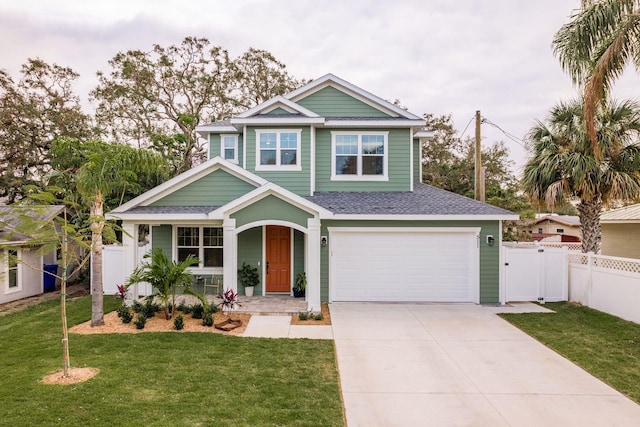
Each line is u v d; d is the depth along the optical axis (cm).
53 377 670
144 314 1042
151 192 1286
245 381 667
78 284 1756
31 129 2109
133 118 2727
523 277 1319
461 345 891
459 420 563
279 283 1400
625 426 550
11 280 1409
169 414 549
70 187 1462
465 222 1300
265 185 1153
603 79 990
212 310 1095
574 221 3064
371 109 1557
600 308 1197
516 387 676
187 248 1428
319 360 780
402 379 705
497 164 2947
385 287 1317
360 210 1291
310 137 1455
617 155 1287
